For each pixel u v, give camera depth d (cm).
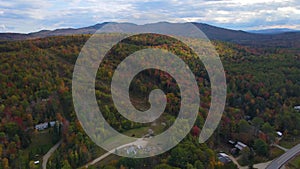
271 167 8031
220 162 7512
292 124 10156
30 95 9662
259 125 9775
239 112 10462
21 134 8400
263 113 10769
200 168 6750
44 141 8619
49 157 7869
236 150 8838
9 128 8200
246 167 8069
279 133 9912
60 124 8712
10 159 7506
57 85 10200
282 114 10488
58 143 8481
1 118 8512
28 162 7575
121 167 6844
